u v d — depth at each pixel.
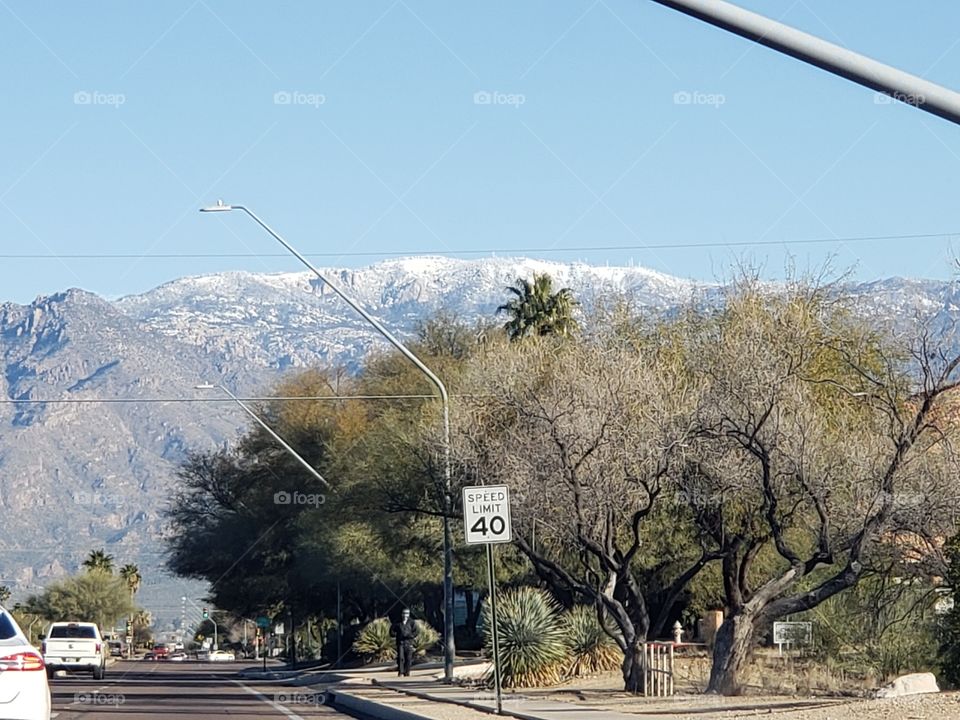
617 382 28.88
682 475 28.92
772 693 27.05
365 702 29.78
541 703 26.75
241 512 67.50
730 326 30.20
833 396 30.42
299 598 67.19
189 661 118.19
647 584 36.97
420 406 45.62
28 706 16.53
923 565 26.52
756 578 35.97
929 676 25.67
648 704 25.73
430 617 59.47
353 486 43.75
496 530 24.98
